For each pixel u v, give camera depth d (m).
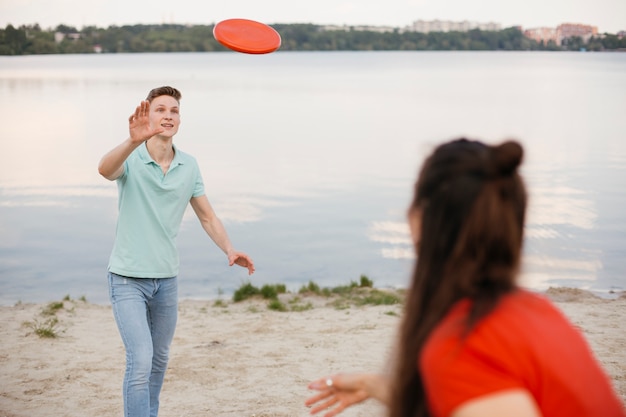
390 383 1.64
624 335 7.57
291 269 14.77
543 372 1.41
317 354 7.07
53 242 17.06
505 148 1.50
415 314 1.56
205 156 34.56
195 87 110.25
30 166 30.27
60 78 150.50
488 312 1.45
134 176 4.45
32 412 5.61
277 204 22.45
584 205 20.33
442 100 76.38
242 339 7.73
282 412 5.54
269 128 48.62
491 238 1.49
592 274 13.35
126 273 4.43
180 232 17.83
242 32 5.32
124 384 4.29
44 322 8.48
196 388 6.14
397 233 18.08
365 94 89.25
